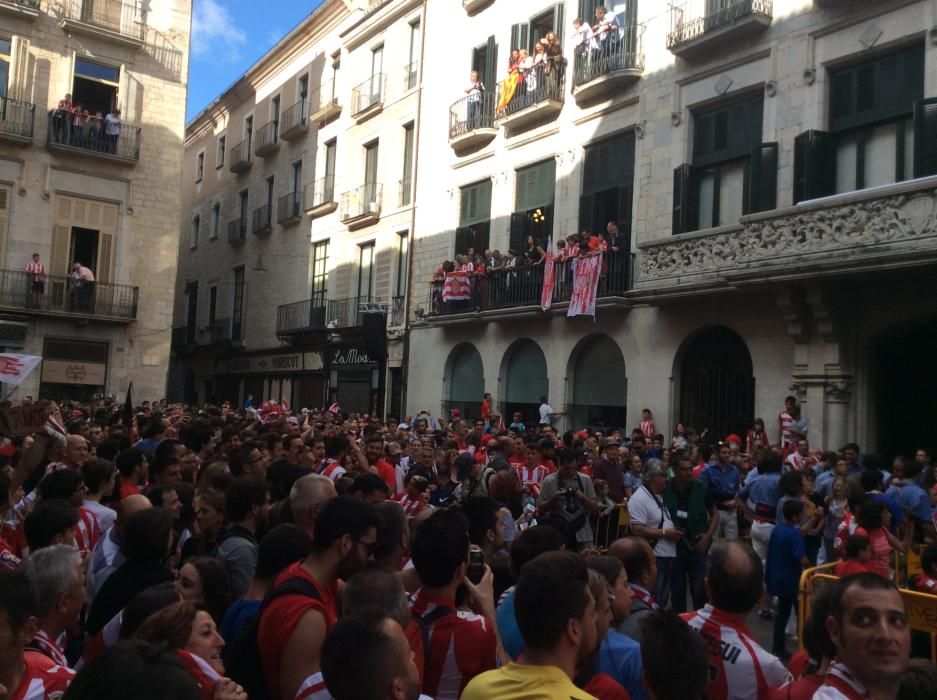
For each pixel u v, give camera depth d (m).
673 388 18.12
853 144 15.48
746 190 17.11
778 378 15.85
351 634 2.47
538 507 8.78
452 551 3.89
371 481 6.07
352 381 30.30
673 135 18.59
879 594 2.95
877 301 14.62
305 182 34.84
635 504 8.84
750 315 16.48
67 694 1.95
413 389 26.72
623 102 19.91
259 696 3.39
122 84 29.47
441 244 26.14
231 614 3.97
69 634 5.00
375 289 29.56
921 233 12.59
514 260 22.28
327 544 3.71
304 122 34.94
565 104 21.70
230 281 40.66
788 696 3.49
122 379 29.08
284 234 36.22
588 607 2.93
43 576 3.56
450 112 25.75
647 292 17.42
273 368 35.75
